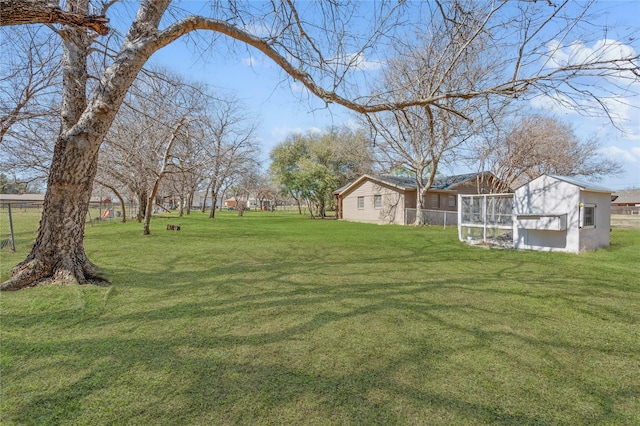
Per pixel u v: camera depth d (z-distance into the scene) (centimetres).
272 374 207
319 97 415
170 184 2075
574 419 166
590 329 288
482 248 833
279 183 2786
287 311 330
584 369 217
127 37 396
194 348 243
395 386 194
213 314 320
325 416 166
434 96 412
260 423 160
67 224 425
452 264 607
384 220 1958
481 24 379
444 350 243
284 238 1043
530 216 793
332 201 2723
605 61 312
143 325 288
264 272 521
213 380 199
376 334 273
